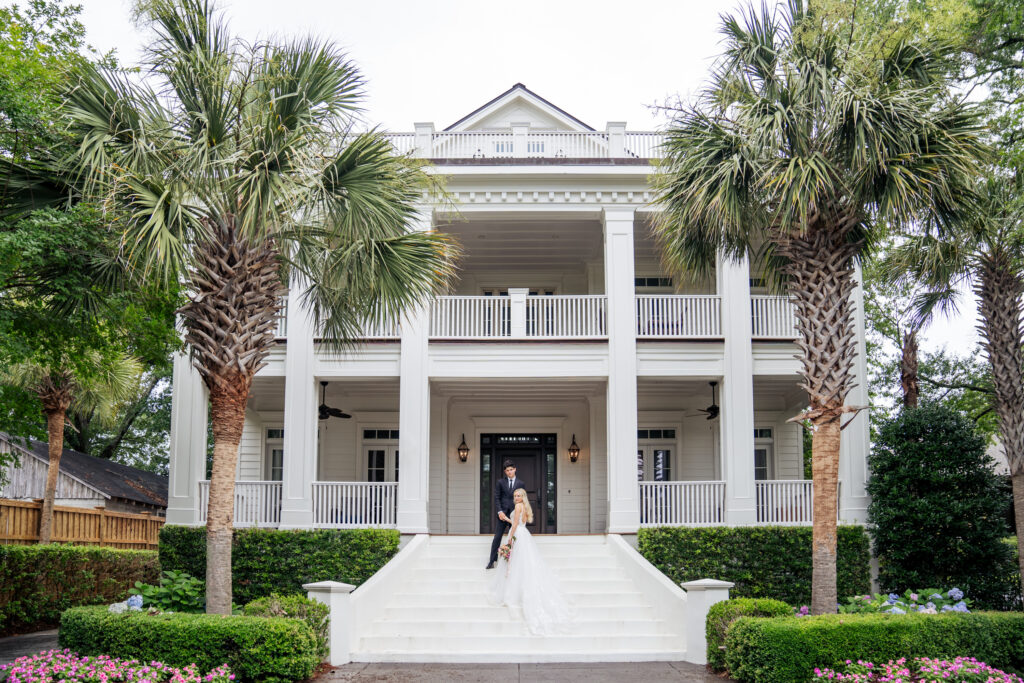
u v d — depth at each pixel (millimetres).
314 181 9883
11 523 16188
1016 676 9227
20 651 11586
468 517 20531
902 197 10477
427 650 11742
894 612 11055
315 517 16578
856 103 10172
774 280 13547
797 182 10203
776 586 15273
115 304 12047
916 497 15148
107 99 9898
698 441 20891
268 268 10344
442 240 11516
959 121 11055
